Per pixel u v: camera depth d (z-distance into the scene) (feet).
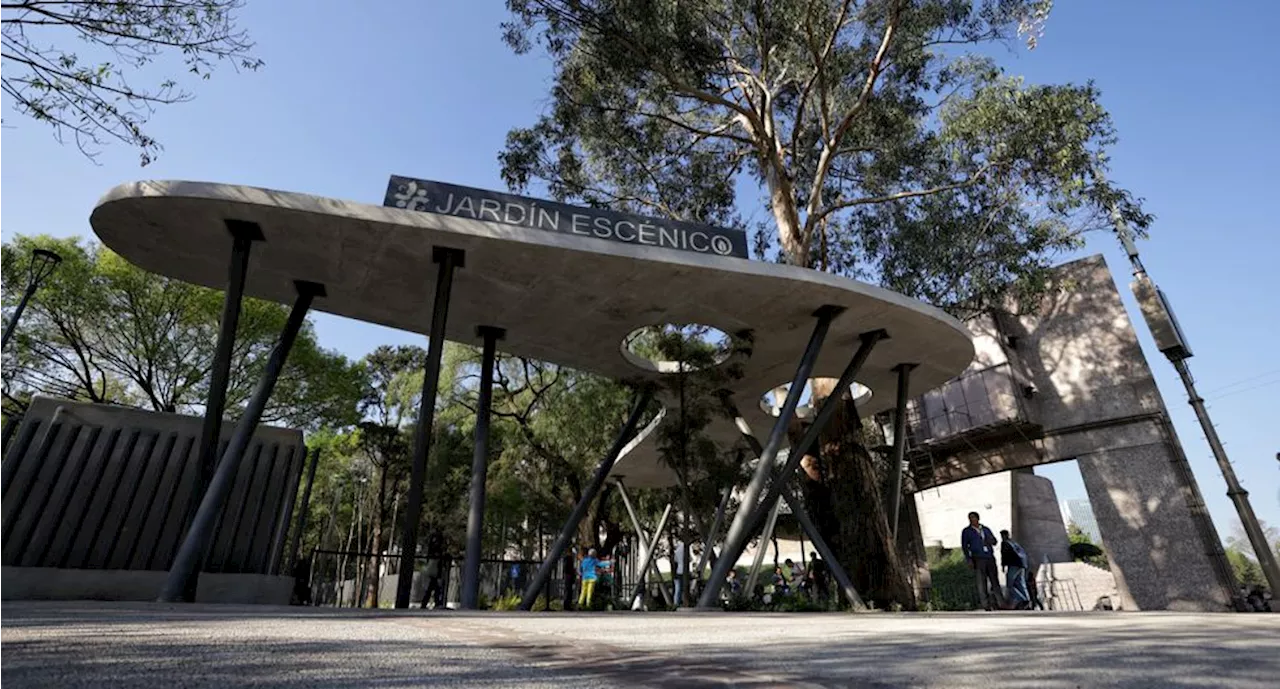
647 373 45.98
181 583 22.77
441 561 52.37
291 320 32.58
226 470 26.23
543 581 39.81
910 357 43.68
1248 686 4.76
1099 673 5.52
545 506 86.28
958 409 69.87
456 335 39.73
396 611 17.78
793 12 45.91
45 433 28.50
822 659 6.81
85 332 64.85
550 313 36.55
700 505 42.32
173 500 29.91
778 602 42.50
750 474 42.24
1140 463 60.13
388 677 4.86
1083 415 63.67
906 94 57.93
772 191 56.70
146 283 62.80
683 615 21.97
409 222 27.55
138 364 63.31
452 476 90.58
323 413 75.46
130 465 29.73
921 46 51.49
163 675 4.51
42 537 26.84
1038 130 49.26
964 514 93.61
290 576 30.91
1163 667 5.88
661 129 62.08
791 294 34.19
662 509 89.30
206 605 17.61
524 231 28.86
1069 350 66.18
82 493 28.25
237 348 67.41
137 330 63.26
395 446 101.50
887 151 57.47
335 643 7.31
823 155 53.31
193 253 30.30
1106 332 64.75
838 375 46.96
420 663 5.76
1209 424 48.03
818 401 48.96
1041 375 67.05
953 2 48.29
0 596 24.27
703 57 49.52
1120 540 59.31
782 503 71.61
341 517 135.23
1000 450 67.46
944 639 9.45
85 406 29.81
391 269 31.58
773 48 53.16
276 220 27.53
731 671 5.64
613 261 30.63
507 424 80.94
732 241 33.27
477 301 35.19
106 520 28.30
